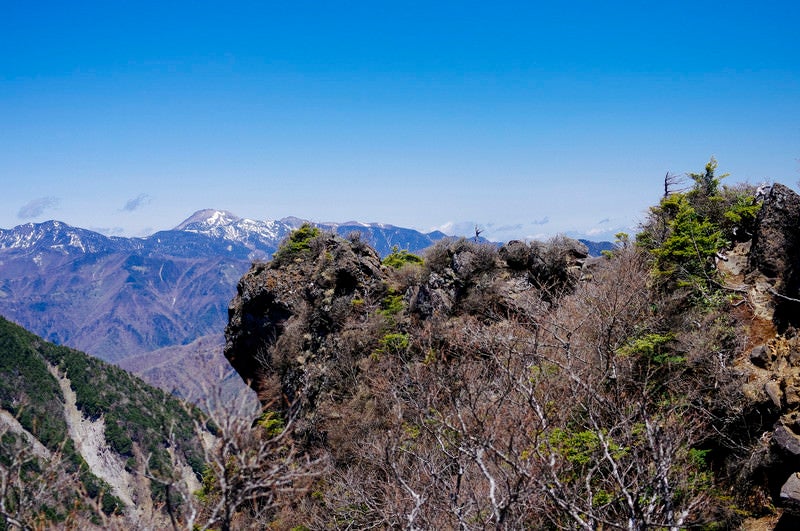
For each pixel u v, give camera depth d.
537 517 9.51
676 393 13.28
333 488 16.05
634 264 19.00
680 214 18.73
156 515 5.88
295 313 29.92
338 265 29.95
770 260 15.37
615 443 9.88
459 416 9.12
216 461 5.22
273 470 5.54
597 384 11.85
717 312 15.57
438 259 27.67
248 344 31.86
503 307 24.00
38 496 6.30
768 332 14.20
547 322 17.45
